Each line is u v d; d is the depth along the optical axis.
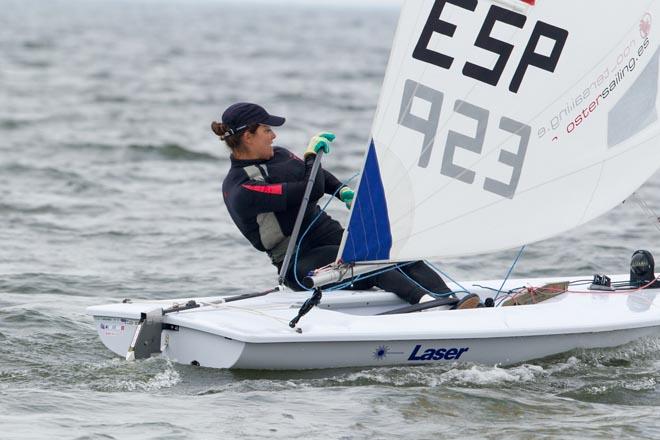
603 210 24.52
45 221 44.66
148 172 59.88
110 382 21.34
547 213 24.08
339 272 22.91
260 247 24.84
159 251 39.53
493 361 22.62
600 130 24.31
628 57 24.30
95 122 84.50
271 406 19.86
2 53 183.00
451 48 22.72
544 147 23.81
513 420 19.38
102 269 36.06
